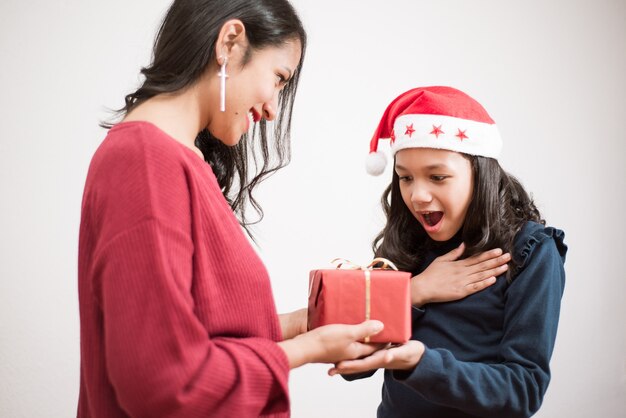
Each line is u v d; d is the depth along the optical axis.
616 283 2.09
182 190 0.74
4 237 1.83
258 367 0.73
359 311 0.92
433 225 1.13
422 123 1.07
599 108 2.12
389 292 0.93
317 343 0.83
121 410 0.74
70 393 1.84
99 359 0.75
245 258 0.80
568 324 2.05
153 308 0.66
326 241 1.98
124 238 0.68
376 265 1.27
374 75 2.03
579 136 2.10
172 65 0.84
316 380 1.93
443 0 2.06
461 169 1.08
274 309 0.84
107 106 1.91
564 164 2.09
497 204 1.11
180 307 0.67
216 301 0.76
